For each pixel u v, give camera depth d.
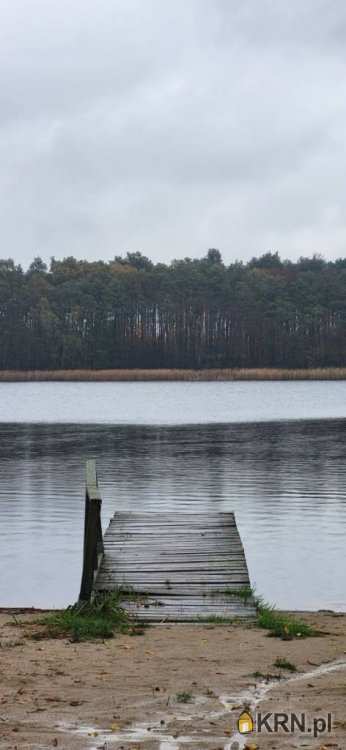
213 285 152.25
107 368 145.12
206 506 21.94
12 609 11.90
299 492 24.23
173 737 5.94
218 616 10.61
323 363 143.25
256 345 145.12
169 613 10.73
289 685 7.29
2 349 141.75
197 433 44.22
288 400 76.44
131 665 8.07
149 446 37.44
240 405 69.50
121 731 6.07
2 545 17.52
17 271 164.62
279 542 17.75
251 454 33.97
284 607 13.13
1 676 7.62
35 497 23.59
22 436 43.00
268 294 152.38
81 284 155.00
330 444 37.84
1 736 5.97
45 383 128.50
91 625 9.89
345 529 19.02
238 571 12.39
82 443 39.12
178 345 147.00
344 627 10.41
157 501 22.77
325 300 149.62
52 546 17.44
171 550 13.62
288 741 5.82
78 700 6.84
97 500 11.47
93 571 11.41
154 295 151.00
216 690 7.14
